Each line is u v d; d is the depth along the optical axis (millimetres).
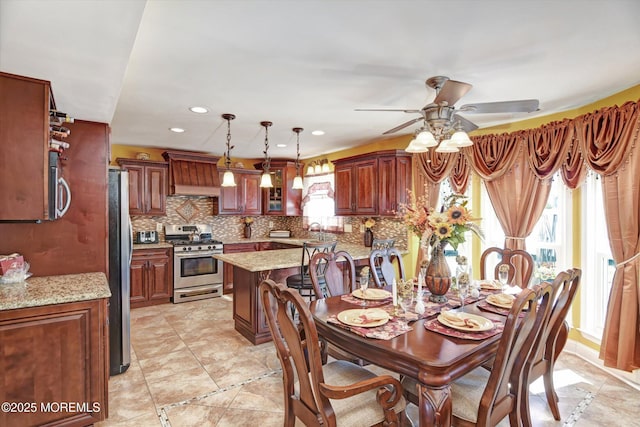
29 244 2439
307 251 3506
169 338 3568
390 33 1804
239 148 5219
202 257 5215
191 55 2066
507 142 3465
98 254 2662
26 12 1241
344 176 4836
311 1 1519
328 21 1688
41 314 1890
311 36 1839
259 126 3844
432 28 1753
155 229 5406
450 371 1503
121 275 2787
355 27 1745
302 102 2979
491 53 2037
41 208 1896
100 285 2203
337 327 1879
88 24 1334
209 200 5957
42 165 1894
